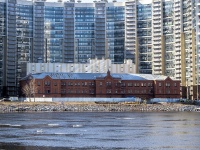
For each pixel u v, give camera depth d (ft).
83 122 556.92
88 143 349.41
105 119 618.03
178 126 501.97
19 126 492.54
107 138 382.01
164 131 443.73
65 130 449.48
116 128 475.31
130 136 398.42
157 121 581.12
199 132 433.89
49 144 342.85
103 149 318.45
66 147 327.26
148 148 323.78
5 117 653.30
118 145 338.34
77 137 388.78
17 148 321.73
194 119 623.77
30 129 458.50
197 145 339.98
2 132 427.74
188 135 407.23
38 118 631.97
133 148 323.57
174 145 339.77
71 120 592.19
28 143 347.97
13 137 386.32
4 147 326.44
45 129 459.73
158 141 362.53
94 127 486.38
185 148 325.21
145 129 464.24
